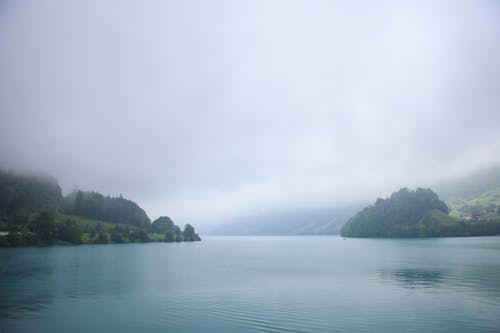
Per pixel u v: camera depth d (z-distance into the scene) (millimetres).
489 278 82125
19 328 45250
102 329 44812
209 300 60625
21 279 86562
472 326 44625
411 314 50219
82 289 72000
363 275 90375
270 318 49031
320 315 50250
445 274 89688
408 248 198500
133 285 76500
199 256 168000
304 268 109125
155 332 43375
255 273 97375
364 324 45875
